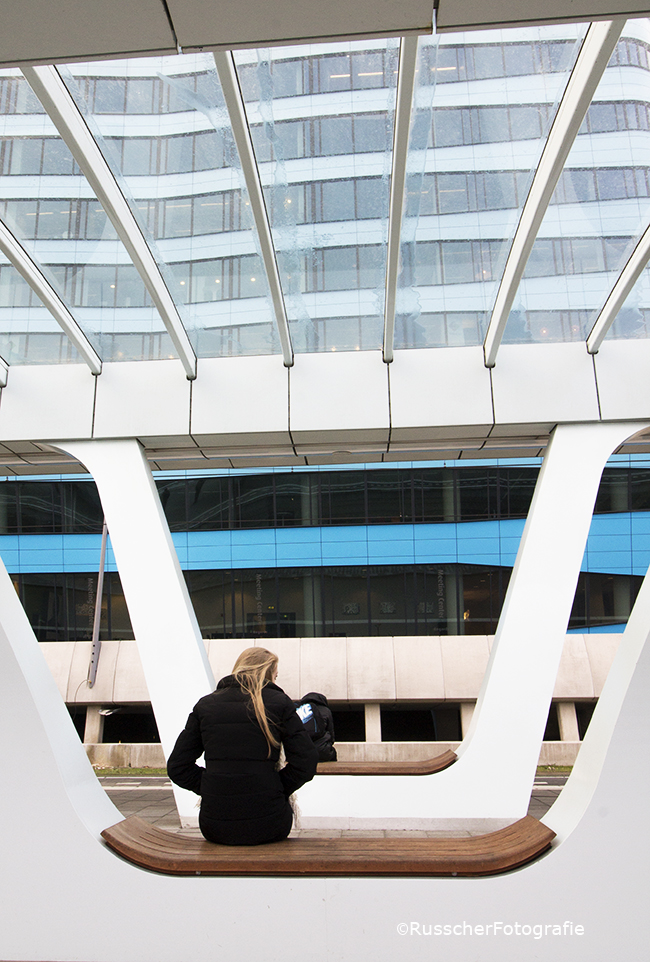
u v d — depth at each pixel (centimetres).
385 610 2542
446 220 866
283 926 344
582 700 1972
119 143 757
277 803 366
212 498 2633
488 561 2533
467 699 1970
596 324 978
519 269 857
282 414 1026
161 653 955
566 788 430
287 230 883
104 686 2031
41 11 354
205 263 923
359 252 921
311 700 928
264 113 733
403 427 1016
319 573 2577
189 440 1061
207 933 347
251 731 363
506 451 1161
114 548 1001
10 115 747
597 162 801
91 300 960
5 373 1051
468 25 371
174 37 375
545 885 347
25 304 970
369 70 702
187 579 2614
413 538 2566
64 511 2633
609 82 773
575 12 364
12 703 382
